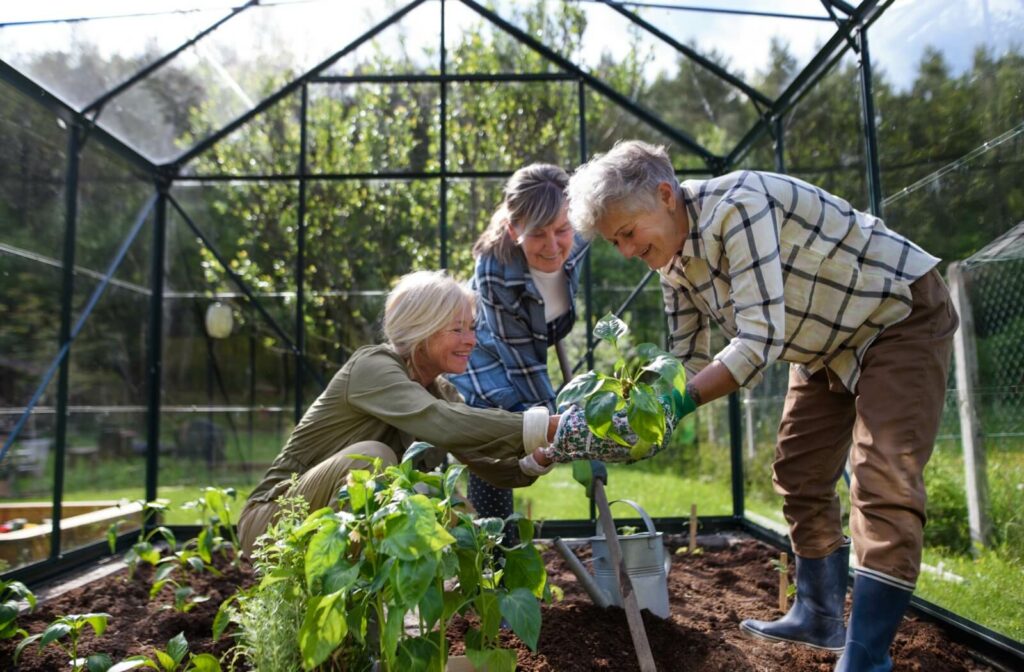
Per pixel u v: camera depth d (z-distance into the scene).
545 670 1.75
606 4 3.82
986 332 2.40
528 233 2.29
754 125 3.96
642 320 4.23
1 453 2.98
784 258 1.69
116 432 3.88
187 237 4.41
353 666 1.51
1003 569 2.36
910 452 1.58
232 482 4.29
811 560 2.04
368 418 1.98
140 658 1.64
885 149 2.70
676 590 2.64
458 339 2.02
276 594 1.50
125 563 3.16
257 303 4.27
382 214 4.41
